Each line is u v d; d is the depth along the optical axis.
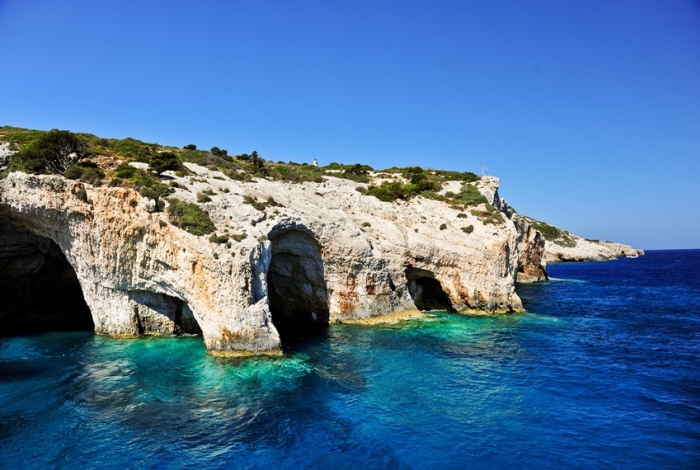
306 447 19.05
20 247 39.41
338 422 21.34
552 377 27.95
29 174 33.66
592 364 30.72
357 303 42.94
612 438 20.16
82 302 46.28
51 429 20.31
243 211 36.78
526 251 88.81
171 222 32.25
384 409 22.89
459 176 78.56
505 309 48.47
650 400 24.44
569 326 42.97
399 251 47.66
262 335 30.59
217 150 71.62
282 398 23.88
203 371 27.52
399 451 18.89
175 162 43.00
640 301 60.78
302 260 42.81
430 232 52.22
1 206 33.53
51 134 37.47
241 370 27.75
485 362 30.88
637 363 31.06
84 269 34.94
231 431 20.28
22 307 42.62
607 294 68.44
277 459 18.11
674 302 59.94
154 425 20.75
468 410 22.94
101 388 24.88
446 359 31.36
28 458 17.95
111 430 20.25
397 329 40.31
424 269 48.50
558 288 77.06
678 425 21.47
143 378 26.34
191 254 31.30
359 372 28.30
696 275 105.19
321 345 34.47
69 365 28.70
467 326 41.91
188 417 21.56
